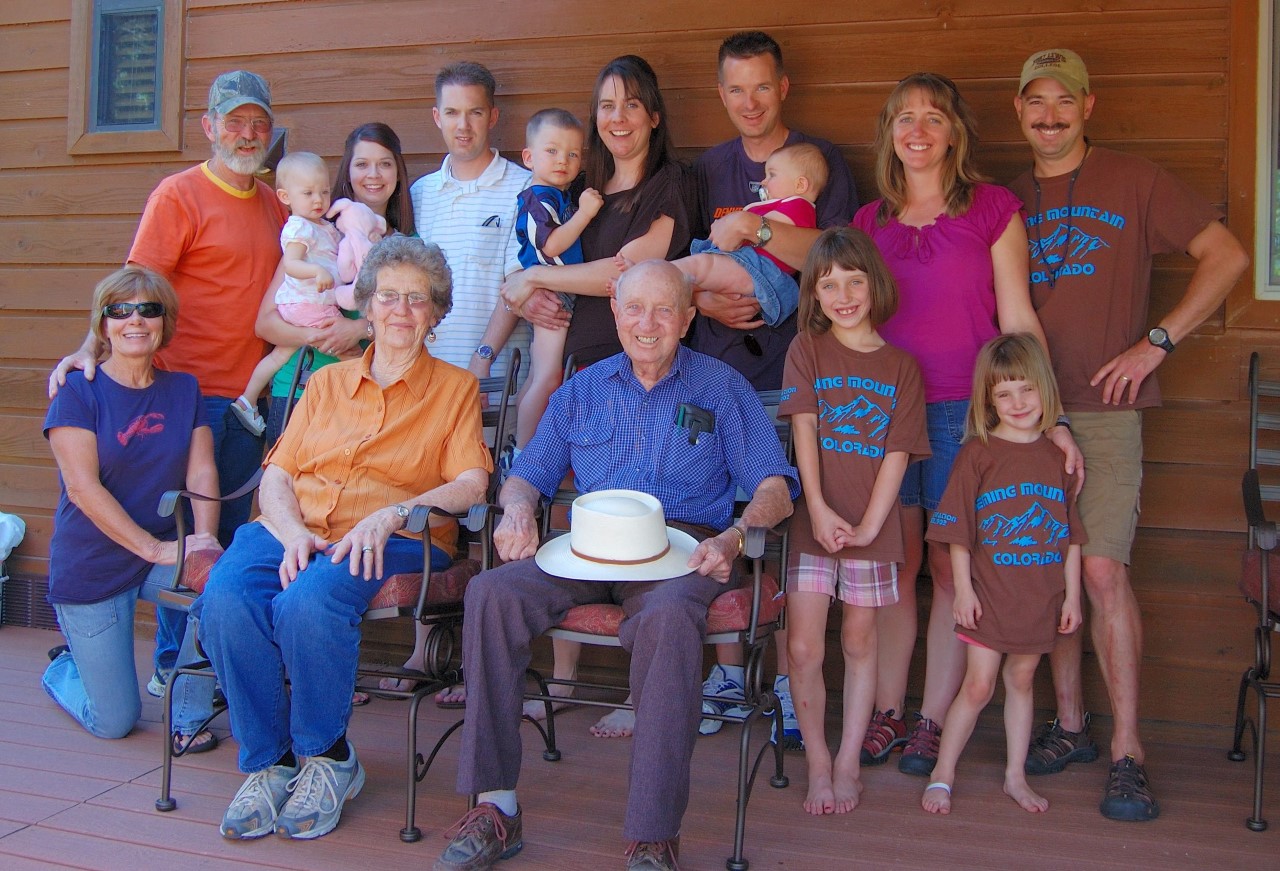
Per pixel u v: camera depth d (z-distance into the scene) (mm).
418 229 4055
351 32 4387
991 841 2770
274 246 3938
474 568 3064
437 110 3924
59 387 3273
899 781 3182
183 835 2729
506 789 2600
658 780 2379
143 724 3537
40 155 4828
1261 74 3477
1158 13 3561
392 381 3053
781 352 3555
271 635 2740
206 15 4559
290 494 3031
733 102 3627
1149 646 3584
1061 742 3326
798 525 3062
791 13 3891
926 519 3506
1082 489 3139
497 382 3602
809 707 3016
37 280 4824
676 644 2424
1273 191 3482
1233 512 3537
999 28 3699
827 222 3586
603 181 3781
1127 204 3211
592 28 4109
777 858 2646
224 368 3830
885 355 3004
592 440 3027
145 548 3219
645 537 2605
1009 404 2953
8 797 2945
